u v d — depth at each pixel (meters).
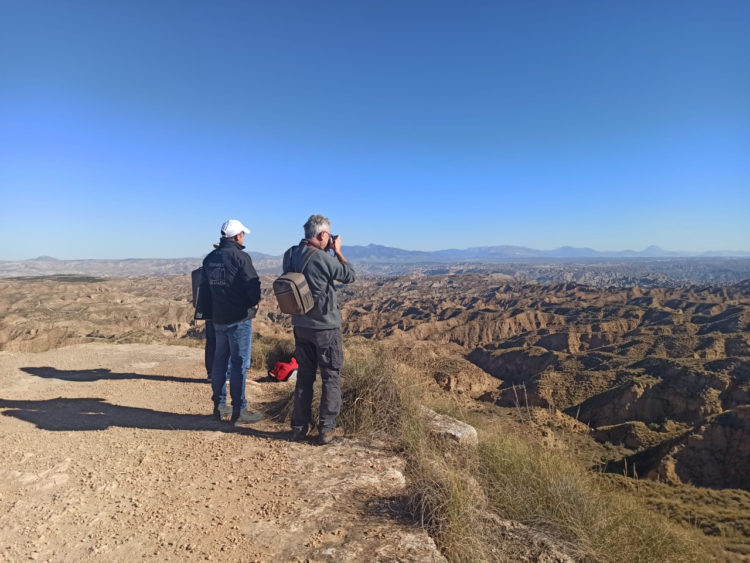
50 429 4.67
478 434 4.57
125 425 4.82
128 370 7.56
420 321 124.12
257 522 2.88
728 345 70.25
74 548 2.63
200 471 3.66
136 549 2.61
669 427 45.72
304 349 4.22
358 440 4.32
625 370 60.03
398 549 2.59
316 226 4.06
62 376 7.04
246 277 4.73
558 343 94.19
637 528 3.48
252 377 7.41
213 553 2.56
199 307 5.19
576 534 3.08
